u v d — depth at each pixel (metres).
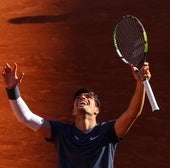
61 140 11.68
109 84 37.47
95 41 46.56
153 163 26.67
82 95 11.70
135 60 12.20
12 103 11.81
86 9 55.12
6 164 26.88
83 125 11.59
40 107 34.09
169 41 44.66
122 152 27.81
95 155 11.38
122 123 11.44
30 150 28.38
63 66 41.53
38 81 38.53
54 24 51.72
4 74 11.77
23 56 44.16
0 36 49.34
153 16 50.88
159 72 38.53
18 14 55.50
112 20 51.59
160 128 30.14
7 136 30.09
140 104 11.36
